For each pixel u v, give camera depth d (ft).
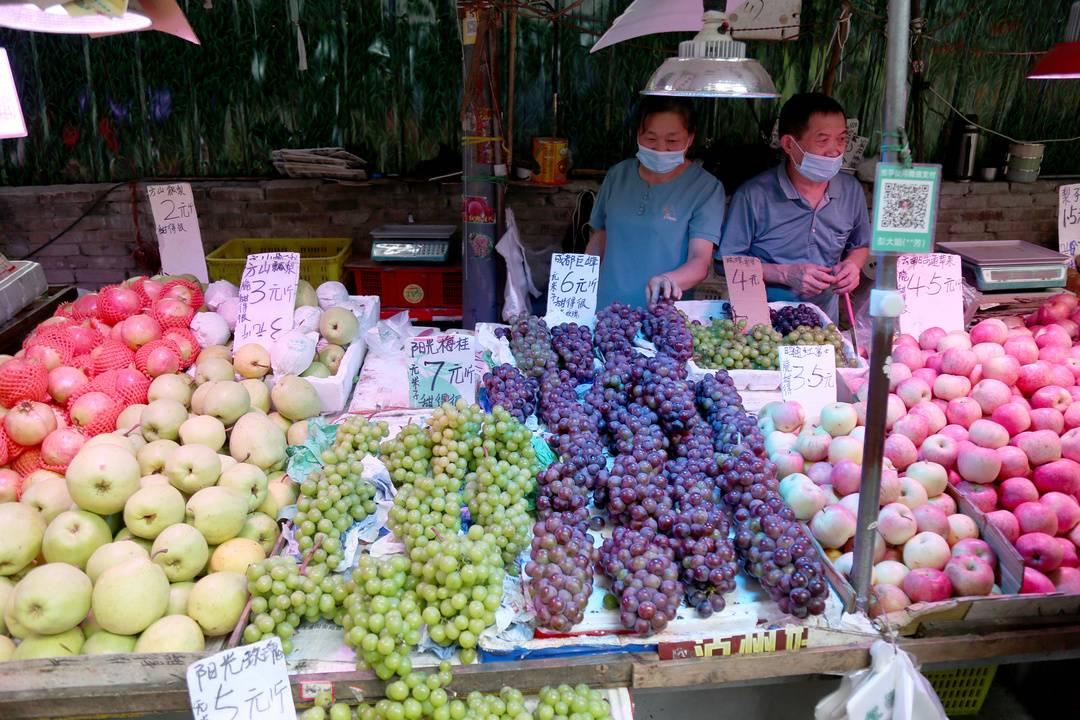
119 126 17.37
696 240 11.40
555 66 16.69
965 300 10.32
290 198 17.47
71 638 5.43
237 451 6.88
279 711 5.26
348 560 6.11
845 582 6.00
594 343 9.12
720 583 5.74
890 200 5.01
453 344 8.17
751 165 15.15
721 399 7.75
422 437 6.98
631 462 6.46
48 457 6.59
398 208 17.67
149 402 7.48
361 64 16.98
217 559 5.99
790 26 15.70
